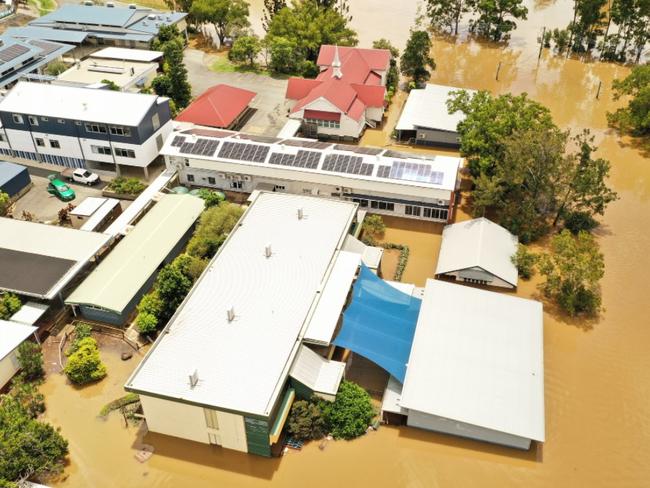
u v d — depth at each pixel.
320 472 46.59
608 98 104.62
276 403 46.09
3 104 79.44
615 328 58.97
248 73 109.75
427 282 58.72
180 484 46.00
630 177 83.69
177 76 96.12
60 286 58.16
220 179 76.75
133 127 75.50
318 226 62.75
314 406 48.59
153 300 57.38
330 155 73.81
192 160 75.81
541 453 47.69
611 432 49.41
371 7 143.50
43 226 66.25
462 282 63.47
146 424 49.88
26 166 82.25
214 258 58.66
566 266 59.00
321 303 54.22
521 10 122.56
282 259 58.50
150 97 79.00
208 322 51.97
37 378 54.00
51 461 45.81
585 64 117.44
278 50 108.25
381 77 100.12
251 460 47.47
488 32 127.62
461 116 87.62
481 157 71.75
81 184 78.69
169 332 51.16
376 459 47.44
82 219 71.00
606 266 66.62
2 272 59.91
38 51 102.94
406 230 71.50
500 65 116.31
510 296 57.53
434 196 69.69
